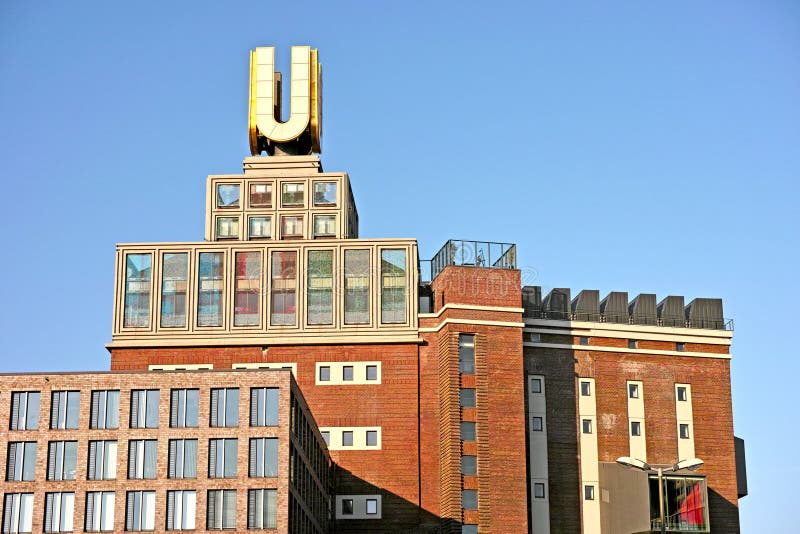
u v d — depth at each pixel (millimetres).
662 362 128500
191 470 90938
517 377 118375
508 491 114875
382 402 119000
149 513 90000
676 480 118188
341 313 121500
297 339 120688
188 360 120312
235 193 127938
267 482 90312
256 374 92875
